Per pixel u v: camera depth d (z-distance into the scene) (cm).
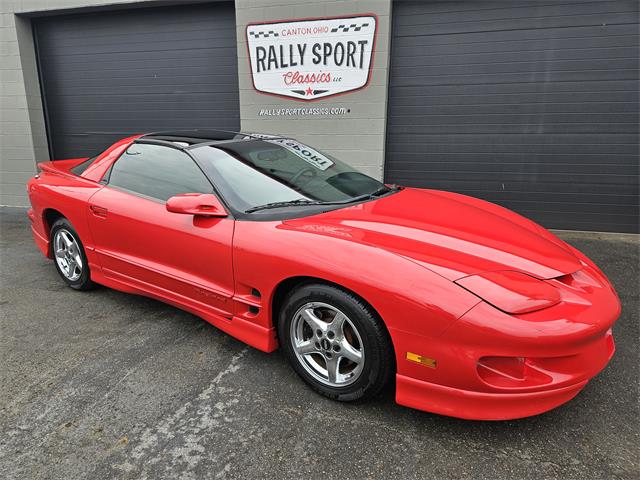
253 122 662
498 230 253
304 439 201
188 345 284
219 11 667
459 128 611
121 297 363
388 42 584
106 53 735
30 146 773
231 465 186
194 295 279
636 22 529
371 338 204
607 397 231
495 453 192
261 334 247
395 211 268
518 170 605
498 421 211
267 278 234
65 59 758
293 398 230
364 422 211
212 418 215
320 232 229
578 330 182
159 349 279
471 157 617
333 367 222
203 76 700
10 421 213
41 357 271
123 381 245
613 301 211
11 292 375
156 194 302
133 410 221
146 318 324
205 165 284
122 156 339
